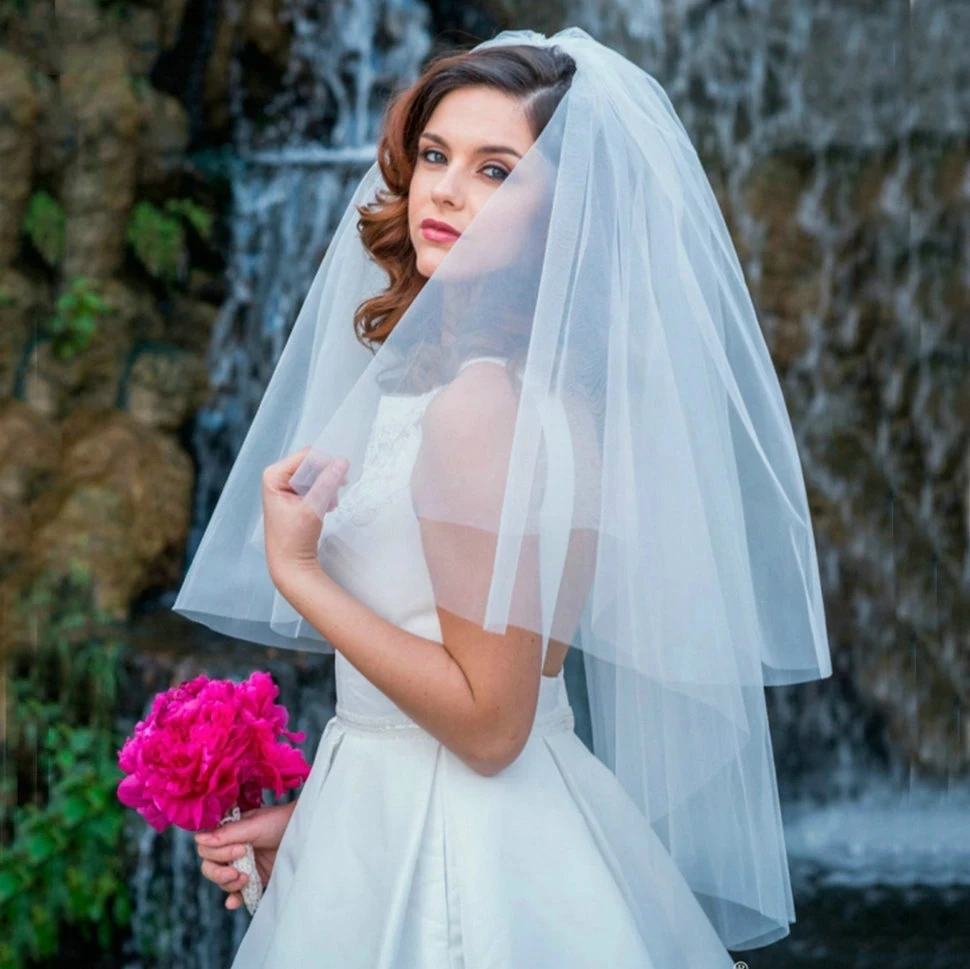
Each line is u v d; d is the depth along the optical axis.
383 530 1.53
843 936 4.34
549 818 1.53
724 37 5.85
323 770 1.64
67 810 3.87
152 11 5.26
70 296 4.82
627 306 1.56
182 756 1.60
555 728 1.63
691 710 1.72
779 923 1.79
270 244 5.54
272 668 4.11
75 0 4.96
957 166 5.74
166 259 5.23
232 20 5.64
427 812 1.52
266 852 1.76
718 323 1.72
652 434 1.56
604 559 1.52
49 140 4.76
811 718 5.70
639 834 1.64
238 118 5.83
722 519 1.64
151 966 3.92
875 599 5.76
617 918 1.51
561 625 1.52
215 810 1.62
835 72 5.80
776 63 5.84
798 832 5.30
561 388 1.49
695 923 1.65
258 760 1.66
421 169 1.67
